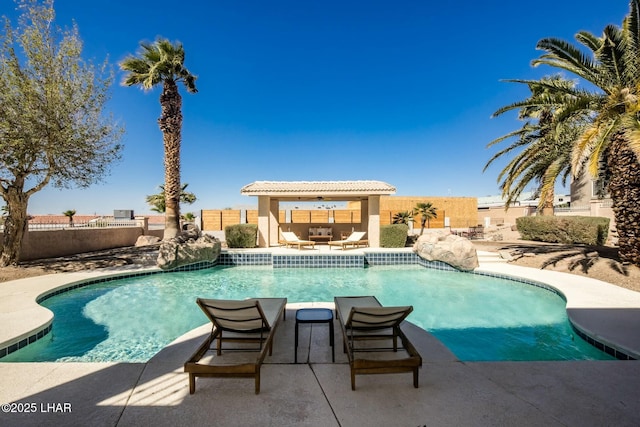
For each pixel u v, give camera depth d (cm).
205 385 360
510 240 2028
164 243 1234
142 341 595
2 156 982
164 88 1590
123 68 1531
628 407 314
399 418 300
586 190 2259
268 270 1303
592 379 369
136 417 302
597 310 621
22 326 543
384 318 412
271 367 407
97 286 997
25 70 1018
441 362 416
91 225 1867
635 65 859
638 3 828
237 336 443
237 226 1623
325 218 2398
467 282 1082
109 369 397
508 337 610
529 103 1013
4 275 985
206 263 1324
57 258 1395
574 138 1034
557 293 834
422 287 1022
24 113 964
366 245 1739
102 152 1194
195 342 489
